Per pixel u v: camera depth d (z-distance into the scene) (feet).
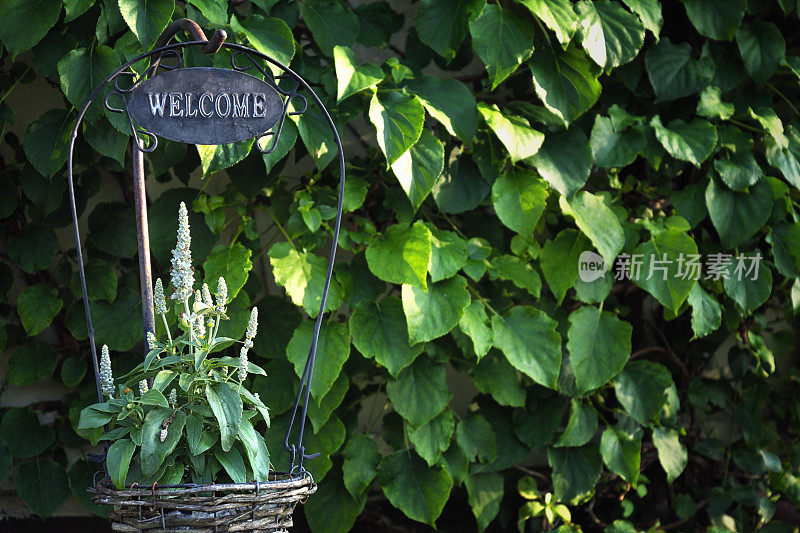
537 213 7.09
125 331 7.50
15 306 8.15
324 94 7.01
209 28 6.37
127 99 4.69
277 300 7.54
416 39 8.14
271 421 7.15
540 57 7.14
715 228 7.89
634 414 7.70
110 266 7.55
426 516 7.25
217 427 4.56
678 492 9.14
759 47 8.13
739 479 9.21
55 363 7.87
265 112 4.84
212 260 6.93
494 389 7.54
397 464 7.40
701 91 7.76
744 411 9.00
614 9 7.22
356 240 6.97
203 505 4.25
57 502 7.77
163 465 4.42
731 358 8.92
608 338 7.43
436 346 7.29
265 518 4.45
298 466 5.20
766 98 8.45
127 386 4.74
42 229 7.72
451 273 6.83
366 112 7.05
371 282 7.16
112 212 7.76
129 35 6.30
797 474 8.80
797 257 7.80
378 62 8.61
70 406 7.84
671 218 7.76
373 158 7.61
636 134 7.47
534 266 7.80
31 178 7.13
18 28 6.12
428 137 6.72
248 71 6.29
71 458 8.29
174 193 7.39
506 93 8.68
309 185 7.42
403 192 7.40
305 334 6.77
